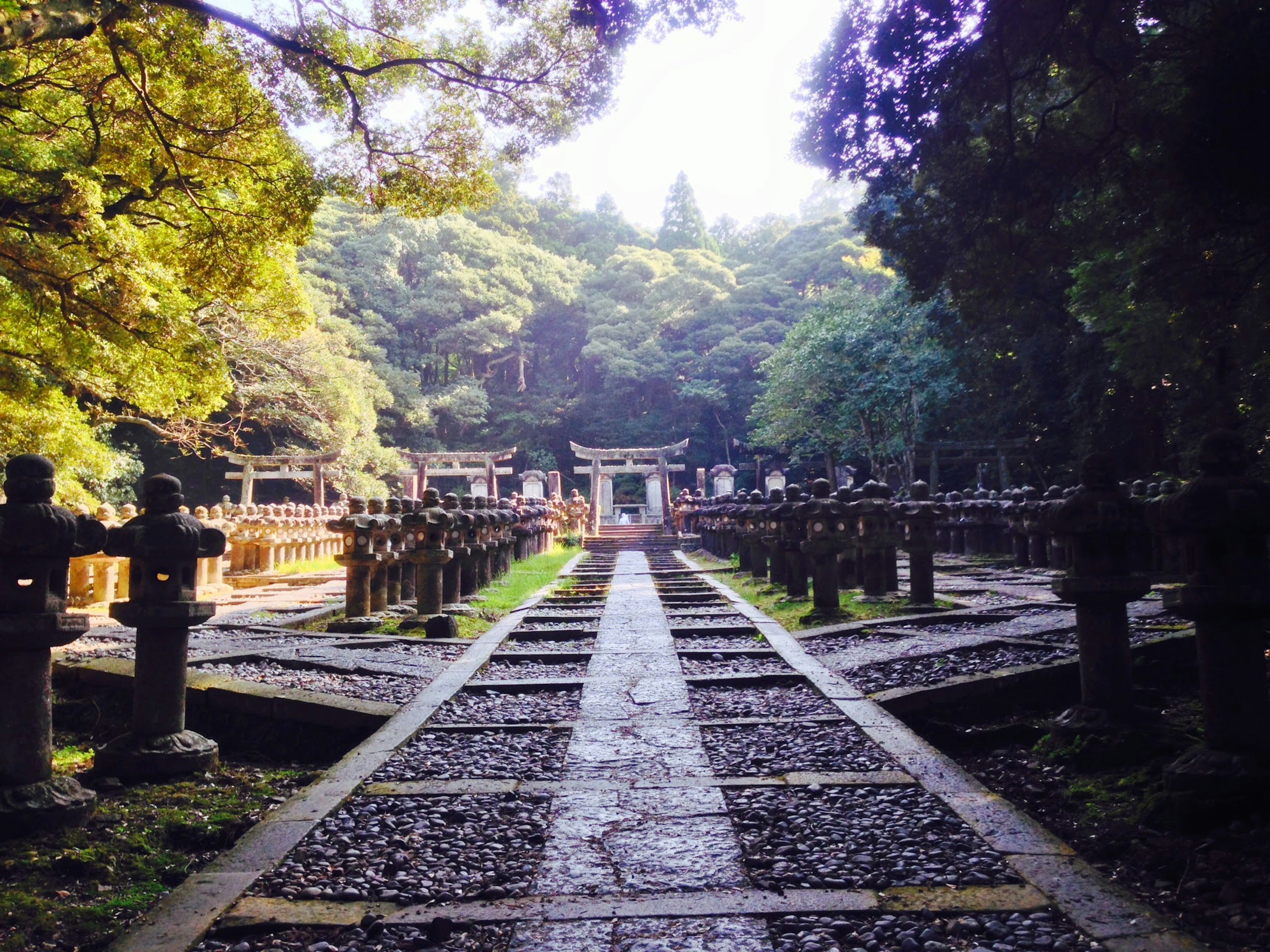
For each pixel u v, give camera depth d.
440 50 11.22
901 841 3.93
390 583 11.66
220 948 3.14
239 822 4.79
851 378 31.20
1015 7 9.41
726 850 3.87
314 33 10.82
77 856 4.20
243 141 12.18
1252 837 4.06
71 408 16.73
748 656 8.90
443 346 51.47
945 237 11.27
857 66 10.32
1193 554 4.61
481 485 41.59
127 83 11.21
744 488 52.00
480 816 4.39
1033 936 3.07
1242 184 7.80
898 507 11.44
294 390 32.56
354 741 6.47
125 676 7.39
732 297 55.19
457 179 12.43
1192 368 12.53
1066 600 5.97
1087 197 12.37
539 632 10.38
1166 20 9.00
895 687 7.06
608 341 53.75
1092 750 5.49
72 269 11.13
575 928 3.18
